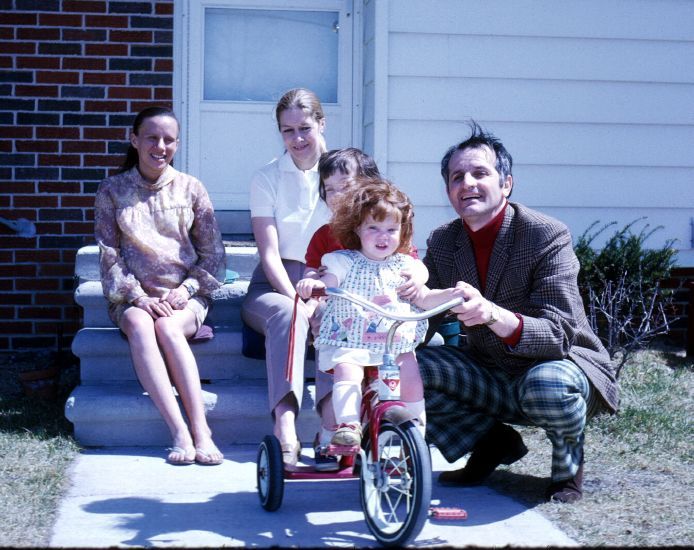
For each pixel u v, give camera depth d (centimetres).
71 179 695
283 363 441
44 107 690
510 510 394
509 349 398
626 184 709
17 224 684
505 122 693
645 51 702
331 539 357
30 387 594
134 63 699
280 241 516
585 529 368
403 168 683
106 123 696
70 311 700
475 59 685
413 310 404
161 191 520
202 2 729
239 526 371
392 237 382
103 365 543
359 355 379
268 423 516
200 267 522
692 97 710
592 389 414
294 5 743
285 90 749
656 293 667
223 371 545
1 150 688
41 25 688
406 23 676
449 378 422
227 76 743
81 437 500
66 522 371
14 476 430
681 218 717
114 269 502
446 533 363
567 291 407
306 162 512
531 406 397
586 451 490
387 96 677
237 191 741
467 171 413
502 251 418
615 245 689
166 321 490
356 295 365
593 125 702
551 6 689
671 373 665
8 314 695
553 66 694
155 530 364
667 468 459
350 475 388
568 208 705
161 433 505
